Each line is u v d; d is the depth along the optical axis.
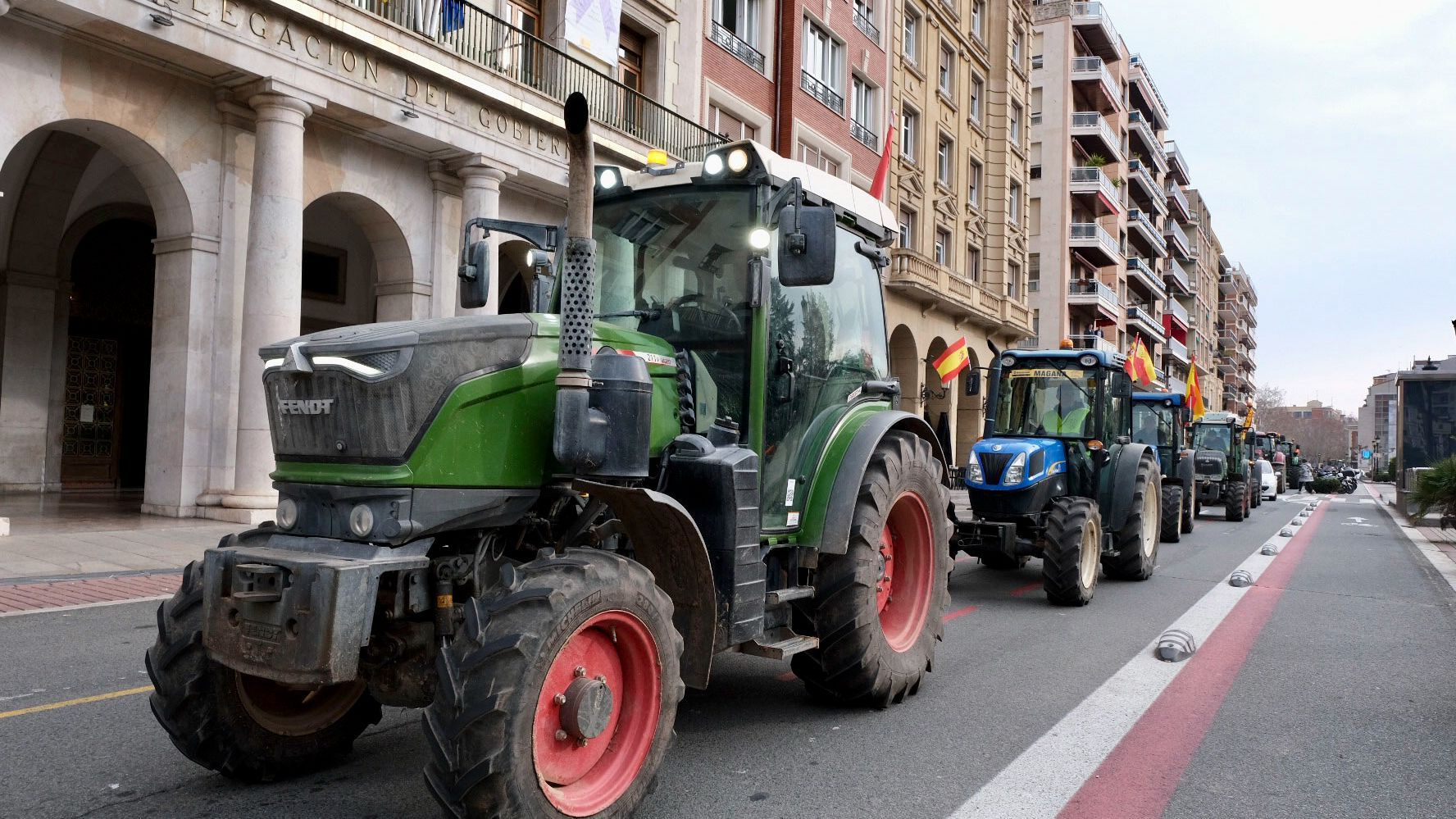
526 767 2.86
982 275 35.88
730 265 4.43
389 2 13.86
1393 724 4.92
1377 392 97.94
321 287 18.61
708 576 3.66
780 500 4.50
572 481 3.45
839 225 5.28
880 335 5.74
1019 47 38.69
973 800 3.70
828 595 4.74
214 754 3.52
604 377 3.41
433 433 3.12
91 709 4.69
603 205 4.85
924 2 30.81
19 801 3.50
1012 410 10.50
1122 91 58.03
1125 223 58.19
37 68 10.78
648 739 3.35
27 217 15.34
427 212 15.27
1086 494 9.93
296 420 3.29
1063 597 8.48
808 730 4.63
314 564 2.91
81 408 16.73
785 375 4.55
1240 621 7.88
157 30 11.07
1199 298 83.12
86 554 9.38
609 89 17.91
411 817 3.41
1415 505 18.72
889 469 5.01
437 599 3.25
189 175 12.28
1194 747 4.46
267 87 12.14
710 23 21.61
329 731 3.85
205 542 10.47
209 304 12.54
